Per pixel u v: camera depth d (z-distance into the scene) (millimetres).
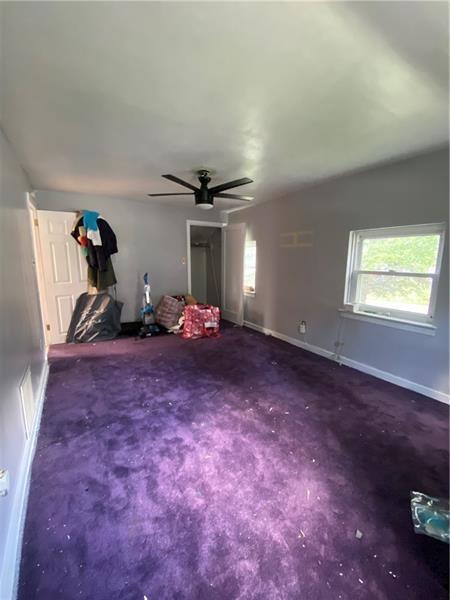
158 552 1268
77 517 1428
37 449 1915
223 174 3148
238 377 3066
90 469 1746
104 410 2393
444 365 2533
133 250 4805
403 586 1152
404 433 2121
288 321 4309
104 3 1017
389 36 1170
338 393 2721
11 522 1287
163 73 1435
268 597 1111
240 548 1291
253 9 1041
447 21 1087
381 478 1700
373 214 2980
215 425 2199
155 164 2824
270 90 1578
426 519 1415
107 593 1114
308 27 1123
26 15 1062
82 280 4203
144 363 3436
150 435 2072
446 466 1798
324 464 1807
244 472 1732
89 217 3947
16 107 1741
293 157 2623
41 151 2441
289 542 1321
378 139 2217
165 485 1630
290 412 2391
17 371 1786
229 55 1298
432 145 2330
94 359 3543
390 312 2979
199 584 1149
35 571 1184
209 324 4621
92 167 2908
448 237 2422
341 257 3383
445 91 1567
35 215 3746
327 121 1932
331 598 1111
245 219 5133
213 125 2000
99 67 1387
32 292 2805
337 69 1394
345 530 1382
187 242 5352
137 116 1872
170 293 5273
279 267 4395
